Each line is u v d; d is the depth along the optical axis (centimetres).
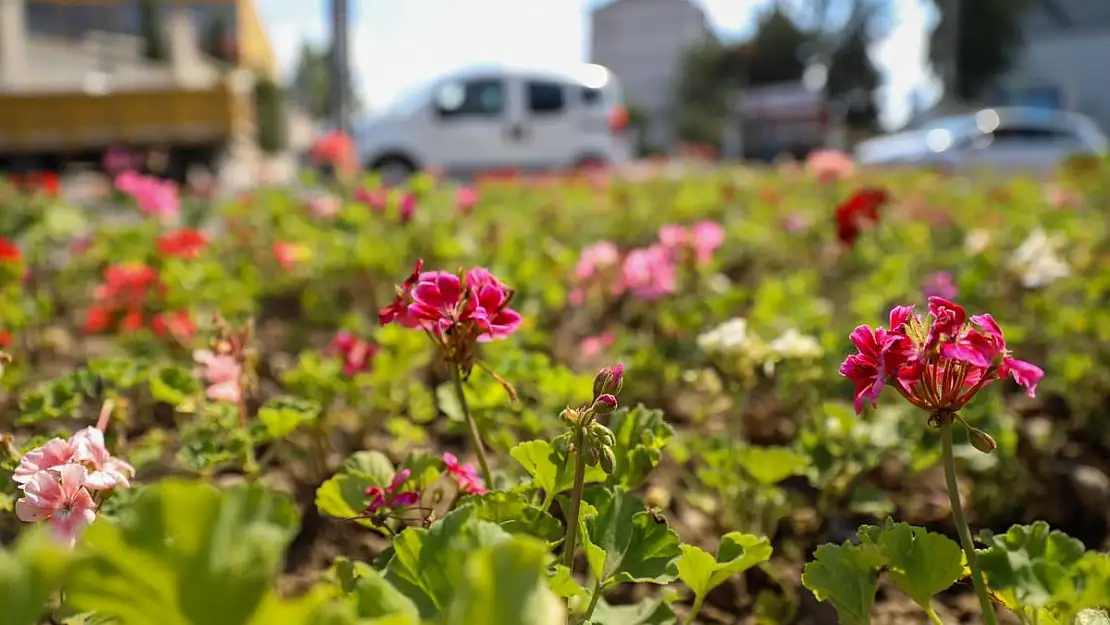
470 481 181
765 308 390
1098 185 955
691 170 1245
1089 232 603
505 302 176
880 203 438
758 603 225
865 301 425
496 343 321
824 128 3662
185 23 3631
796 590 233
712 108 5038
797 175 1196
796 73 5031
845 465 250
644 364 328
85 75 3108
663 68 6109
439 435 326
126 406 237
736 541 154
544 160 1570
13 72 2689
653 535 153
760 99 3772
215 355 239
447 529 119
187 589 83
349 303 507
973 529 272
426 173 710
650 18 6103
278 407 231
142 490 165
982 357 136
